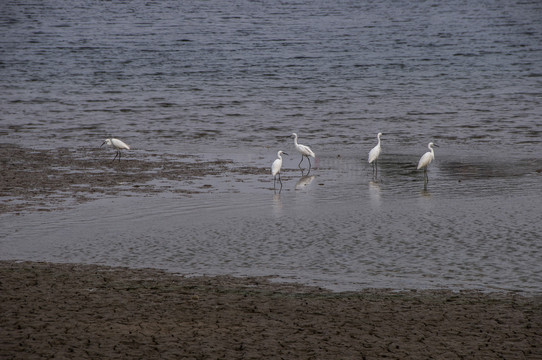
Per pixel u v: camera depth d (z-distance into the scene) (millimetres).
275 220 22938
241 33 95188
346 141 37781
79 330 13992
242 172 30641
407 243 20172
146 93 54312
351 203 25234
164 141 37688
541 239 20328
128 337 13719
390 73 64062
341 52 77938
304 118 44281
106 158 33188
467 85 57094
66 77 62594
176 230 21766
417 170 31109
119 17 116688
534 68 66125
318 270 17938
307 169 31516
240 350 13219
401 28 99938
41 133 39625
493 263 18297
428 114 45188
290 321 14547
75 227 22000
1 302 15391
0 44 85375
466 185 28000
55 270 17797
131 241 20578
